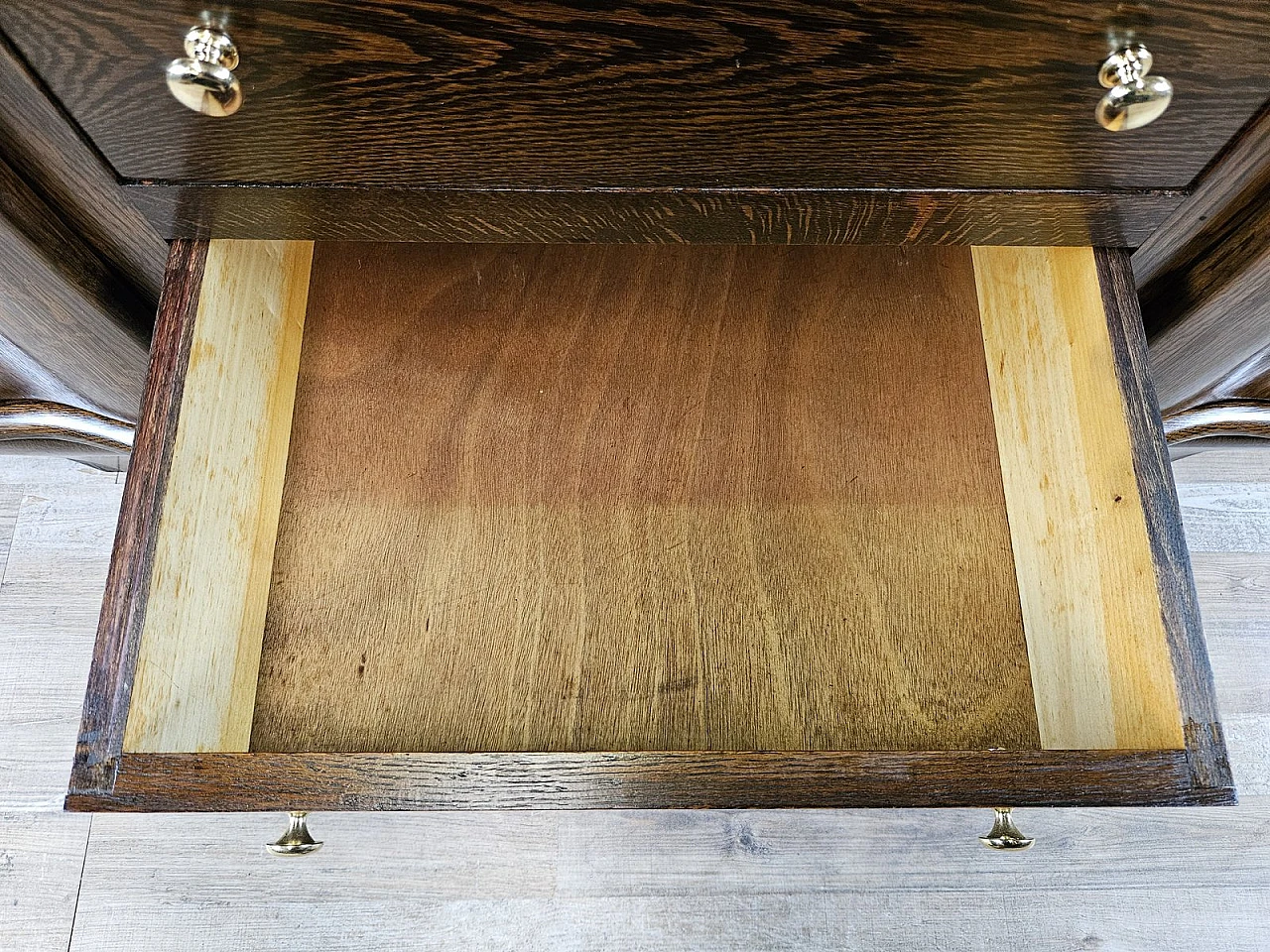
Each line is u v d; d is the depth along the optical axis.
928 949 0.76
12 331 0.55
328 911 0.76
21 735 0.80
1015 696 0.56
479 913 0.77
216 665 0.50
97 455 0.74
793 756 0.38
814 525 0.60
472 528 0.59
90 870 0.76
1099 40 0.38
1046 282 0.54
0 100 0.41
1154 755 0.39
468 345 0.64
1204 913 0.77
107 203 0.49
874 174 0.44
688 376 0.64
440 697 0.55
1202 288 0.54
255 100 0.40
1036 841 0.79
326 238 0.49
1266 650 0.85
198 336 0.47
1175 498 0.44
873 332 0.65
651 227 0.48
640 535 0.59
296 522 0.59
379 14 0.37
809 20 0.38
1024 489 0.58
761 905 0.77
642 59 0.39
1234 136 0.42
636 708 0.55
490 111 0.41
